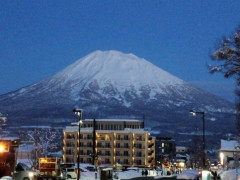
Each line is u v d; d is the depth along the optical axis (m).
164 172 124.44
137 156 164.25
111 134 165.25
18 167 45.59
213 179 46.34
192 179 50.88
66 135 166.25
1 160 52.88
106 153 164.62
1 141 55.31
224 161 104.44
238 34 21.14
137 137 165.50
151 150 165.12
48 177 46.03
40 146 104.00
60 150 175.38
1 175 52.50
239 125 54.19
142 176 76.75
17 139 59.38
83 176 64.31
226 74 21.41
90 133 165.75
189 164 199.12
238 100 47.62
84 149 165.00
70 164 78.12
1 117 95.50
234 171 54.19
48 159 46.44
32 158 100.88
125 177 71.31
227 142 110.75
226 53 21.17
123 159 164.12
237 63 21.20
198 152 139.25
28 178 44.53
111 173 48.00
